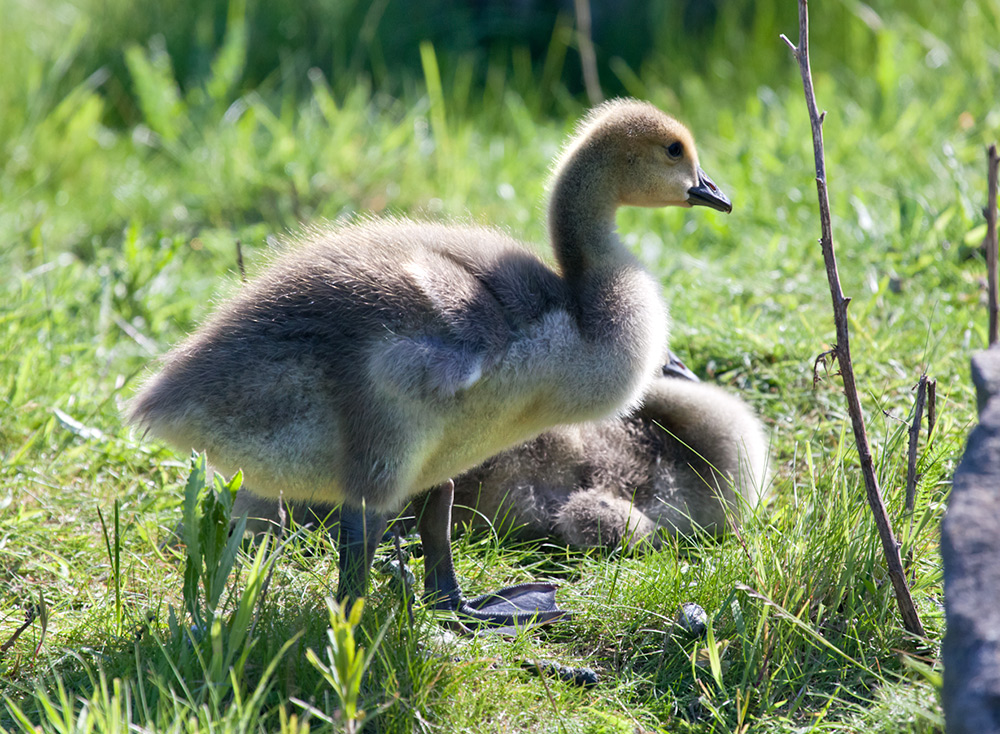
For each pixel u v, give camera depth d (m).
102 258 13.55
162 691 6.08
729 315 11.70
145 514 9.09
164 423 7.25
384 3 22.47
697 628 7.28
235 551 6.70
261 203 16.50
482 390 7.24
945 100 17.19
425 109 19.16
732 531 8.59
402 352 6.89
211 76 19.98
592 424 9.22
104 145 18.91
